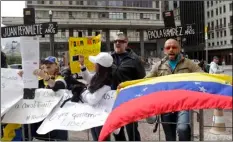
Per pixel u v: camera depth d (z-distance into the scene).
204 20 67.62
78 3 50.19
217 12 69.69
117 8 52.72
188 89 3.53
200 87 3.49
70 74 4.93
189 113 4.16
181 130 4.11
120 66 5.20
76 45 4.91
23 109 4.78
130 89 3.92
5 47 5.74
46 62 4.89
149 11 53.94
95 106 4.39
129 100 3.76
